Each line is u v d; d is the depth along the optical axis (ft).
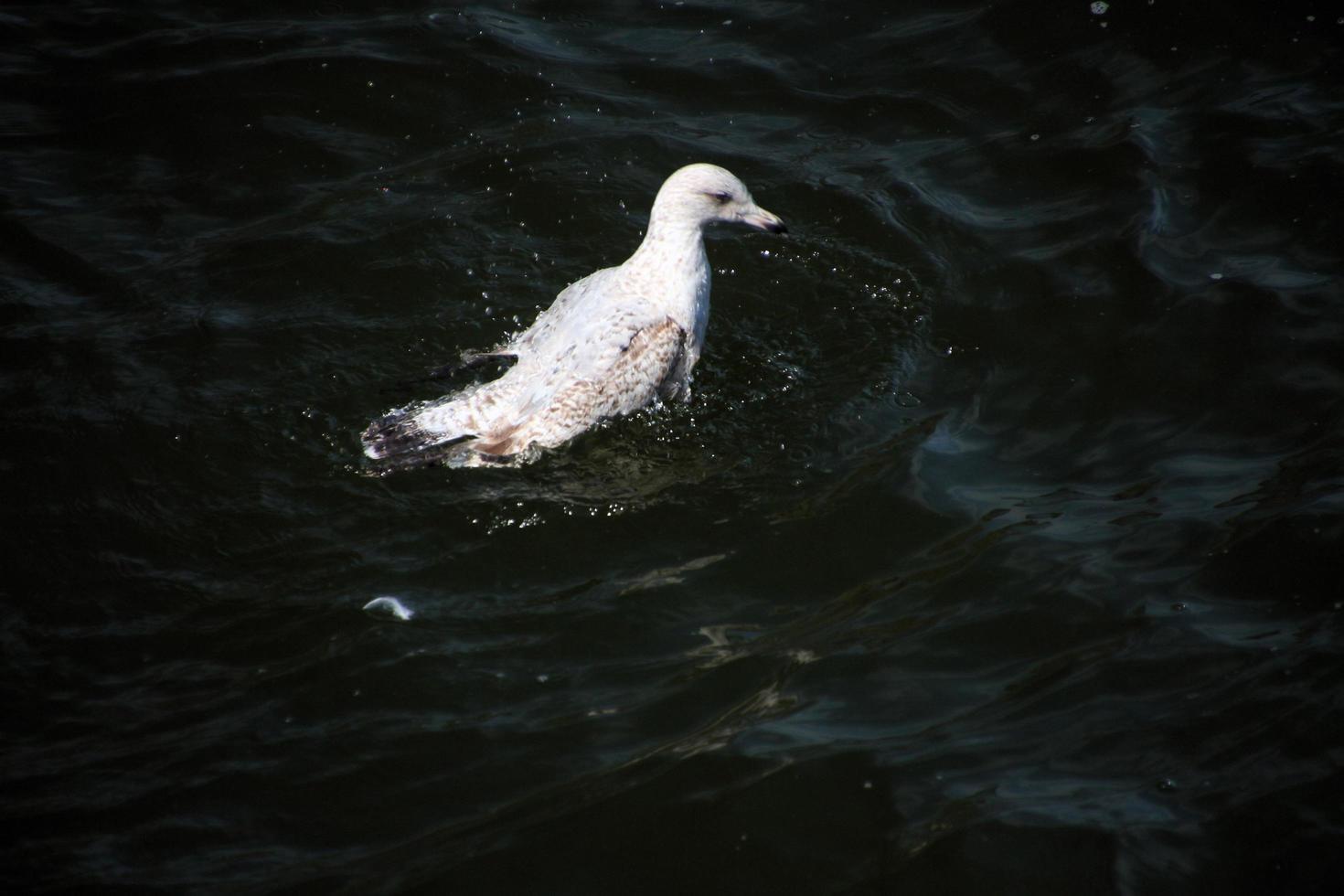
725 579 30.83
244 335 38.14
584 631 29.37
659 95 48.24
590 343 35.83
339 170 44.83
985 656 28.40
